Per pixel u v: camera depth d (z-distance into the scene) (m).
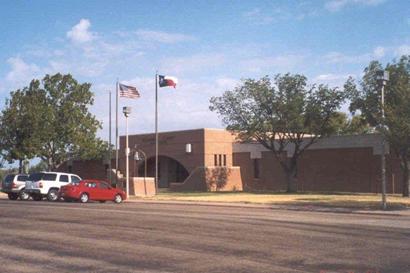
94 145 57.53
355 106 42.78
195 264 11.87
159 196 45.78
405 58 40.44
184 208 30.28
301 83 48.56
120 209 28.41
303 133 49.78
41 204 32.84
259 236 16.41
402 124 30.45
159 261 12.26
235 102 49.81
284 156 57.28
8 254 13.32
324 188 53.81
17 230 18.14
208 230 17.97
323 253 13.24
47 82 56.09
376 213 27.56
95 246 14.50
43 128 54.38
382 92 32.09
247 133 49.62
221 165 60.81
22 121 54.12
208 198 41.47
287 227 18.97
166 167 65.88
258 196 44.06
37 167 70.31
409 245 14.57
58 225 19.61
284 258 12.55
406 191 41.59
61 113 55.59
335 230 18.11
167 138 62.88
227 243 14.93
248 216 23.98
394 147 32.84
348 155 52.03
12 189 40.41
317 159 54.50
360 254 13.09
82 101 56.97
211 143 60.00
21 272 11.09
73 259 12.58
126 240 15.60
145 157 60.88
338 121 49.97
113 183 52.69
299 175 55.88
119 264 11.93
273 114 49.22
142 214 24.59
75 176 39.97
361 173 50.94
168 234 16.91
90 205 32.34
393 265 11.67
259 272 10.95
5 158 55.78
